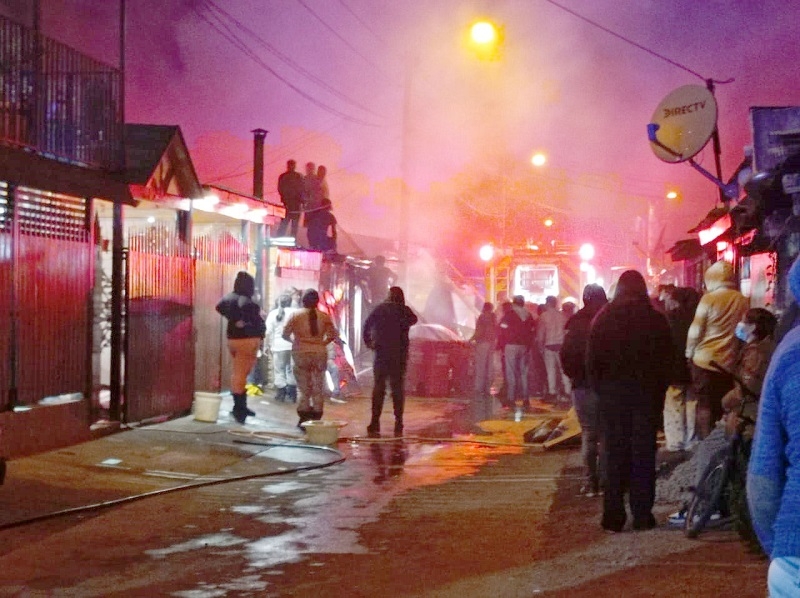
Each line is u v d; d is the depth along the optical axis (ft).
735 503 22.08
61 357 36.81
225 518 27.73
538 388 66.85
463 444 43.75
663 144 46.91
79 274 37.93
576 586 19.60
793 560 8.96
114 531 25.90
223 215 53.62
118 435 39.86
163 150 43.68
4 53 34.35
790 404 9.09
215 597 19.98
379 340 46.03
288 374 53.98
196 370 49.26
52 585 20.84
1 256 33.24
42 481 30.89
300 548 24.20
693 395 35.47
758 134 37.19
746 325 23.21
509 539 24.84
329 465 37.42
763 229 35.24
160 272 43.93
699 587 18.74
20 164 34.17
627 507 27.73
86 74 39.09
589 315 29.99
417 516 28.02
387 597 19.77
